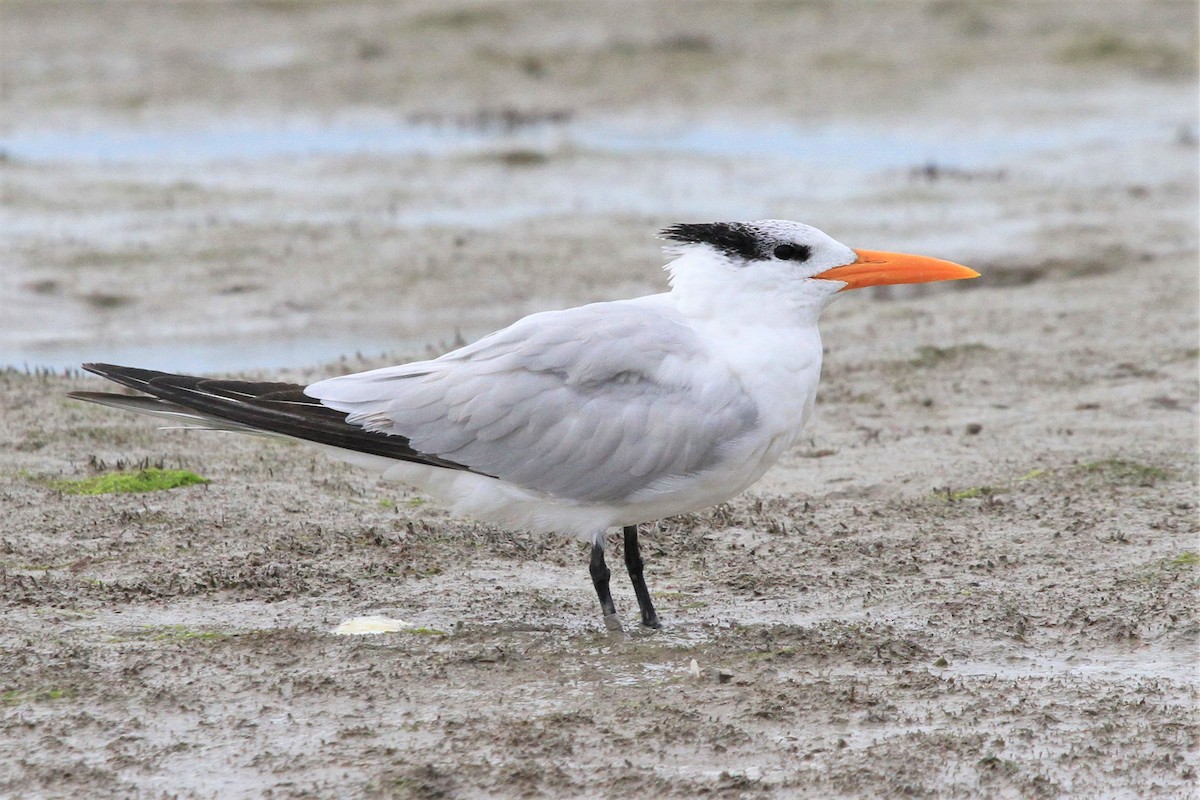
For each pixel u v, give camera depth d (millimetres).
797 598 11125
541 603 10992
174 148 33250
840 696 9180
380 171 31141
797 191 29719
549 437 10102
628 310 10391
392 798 7871
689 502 10406
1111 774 8156
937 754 8375
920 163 32500
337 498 13289
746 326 10305
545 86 40781
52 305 21406
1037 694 9242
